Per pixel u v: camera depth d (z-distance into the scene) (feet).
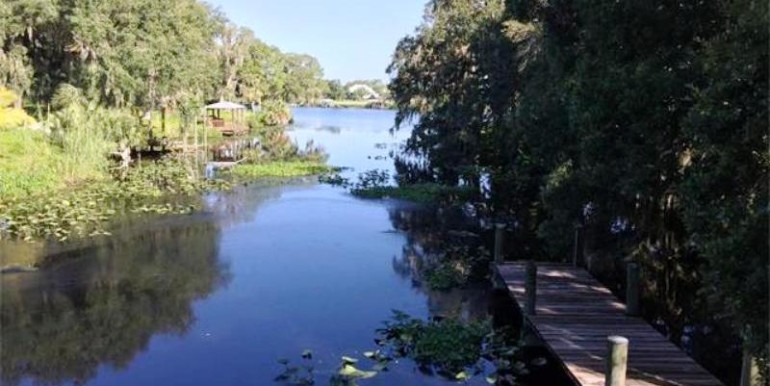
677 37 26.35
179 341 29.71
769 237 15.39
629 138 27.66
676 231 34.47
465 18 83.25
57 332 30.71
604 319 27.91
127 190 69.67
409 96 96.94
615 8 26.99
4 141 76.28
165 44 100.12
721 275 16.66
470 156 83.30
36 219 53.47
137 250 46.34
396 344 28.73
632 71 26.48
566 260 41.65
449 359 26.63
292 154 116.78
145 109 104.68
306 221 57.82
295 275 40.81
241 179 83.30
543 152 39.22
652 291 35.22
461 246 49.14
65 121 82.74
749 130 16.76
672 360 23.15
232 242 49.32
